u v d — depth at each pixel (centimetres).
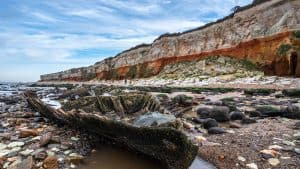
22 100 1948
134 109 858
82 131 680
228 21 4697
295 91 1594
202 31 5153
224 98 1547
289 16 3597
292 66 3144
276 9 3962
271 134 646
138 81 5406
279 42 3531
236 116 849
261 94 1812
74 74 9650
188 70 4609
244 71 3697
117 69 7000
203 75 4075
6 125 836
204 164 468
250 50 4025
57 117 784
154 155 449
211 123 737
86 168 466
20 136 652
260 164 461
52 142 597
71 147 576
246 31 4231
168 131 397
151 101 834
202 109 953
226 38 4569
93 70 8400
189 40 5300
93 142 618
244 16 4431
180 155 382
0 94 2811
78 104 945
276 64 3366
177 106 1204
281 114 898
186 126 733
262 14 4125
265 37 3791
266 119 856
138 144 481
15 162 480
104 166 474
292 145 554
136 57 6531
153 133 427
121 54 7325
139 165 479
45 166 464
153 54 5981
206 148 548
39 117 979
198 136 641
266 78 3041
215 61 4378
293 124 762
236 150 530
